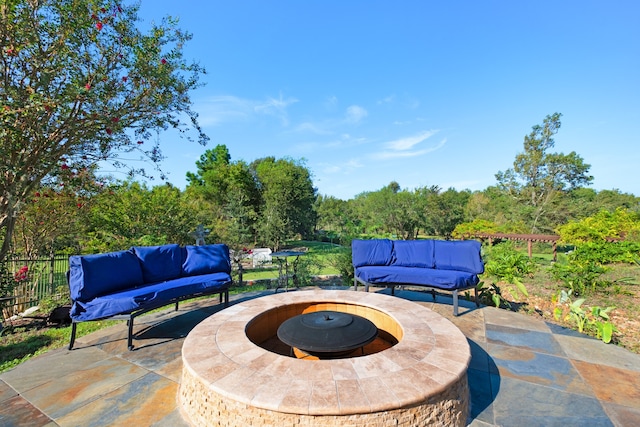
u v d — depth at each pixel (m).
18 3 3.46
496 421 1.86
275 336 3.23
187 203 10.77
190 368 1.93
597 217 14.48
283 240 16.89
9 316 5.48
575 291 5.54
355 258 4.70
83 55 3.91
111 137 4.45
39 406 2.07
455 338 2.35
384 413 1.54
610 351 2.86
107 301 3.00
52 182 5.05
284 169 22.50
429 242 4.62
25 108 3.34
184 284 3.64
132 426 1.85
